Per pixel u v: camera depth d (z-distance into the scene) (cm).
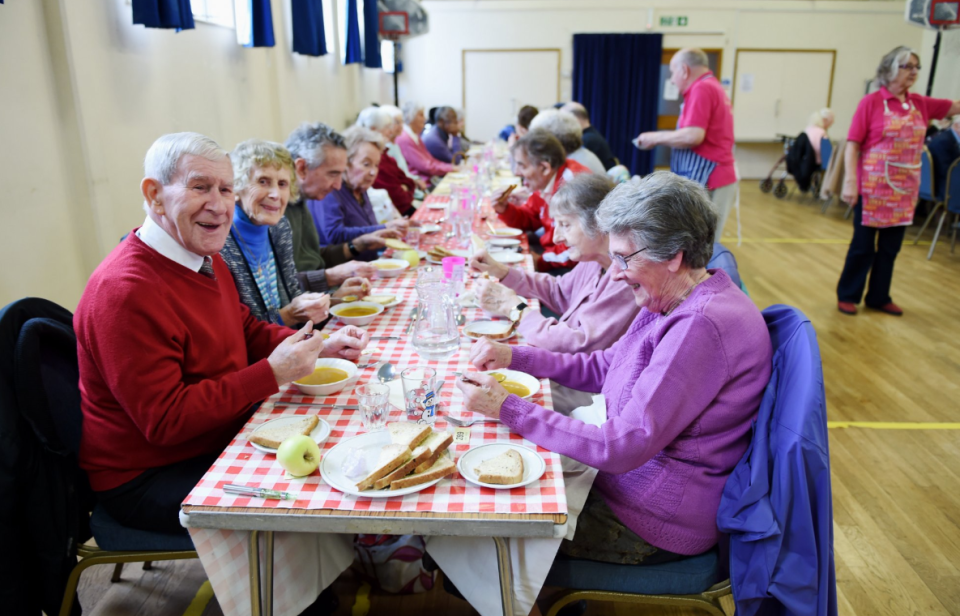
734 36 966
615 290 174
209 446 143
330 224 307
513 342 178
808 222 706
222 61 411
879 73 373
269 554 113
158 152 131
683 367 117
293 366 132
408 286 226
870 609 174
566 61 988
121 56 290
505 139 868
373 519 101
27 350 125
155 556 135
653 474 125
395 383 148
